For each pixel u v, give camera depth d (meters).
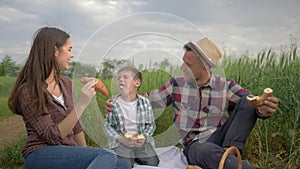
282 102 3.56
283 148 3.51
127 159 2.57
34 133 2.25
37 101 2.15
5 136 3.74
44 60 2.21
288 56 3.91
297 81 3.54
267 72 3.82
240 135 2.58
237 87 2.82
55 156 2.18
